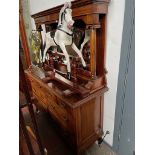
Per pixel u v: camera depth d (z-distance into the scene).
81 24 1.38
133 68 1.16
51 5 1.79
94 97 1.40
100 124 1.68
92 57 1.28
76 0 1.15
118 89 1.34
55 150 1.79
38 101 2.14
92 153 1.69
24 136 0.63
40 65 2.02
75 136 1.44
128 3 1.03
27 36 2.47
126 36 1.12
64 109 1.45
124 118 1.40
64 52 1.37
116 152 1.64
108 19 1.22
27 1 2.38
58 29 1.33
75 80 1.45
